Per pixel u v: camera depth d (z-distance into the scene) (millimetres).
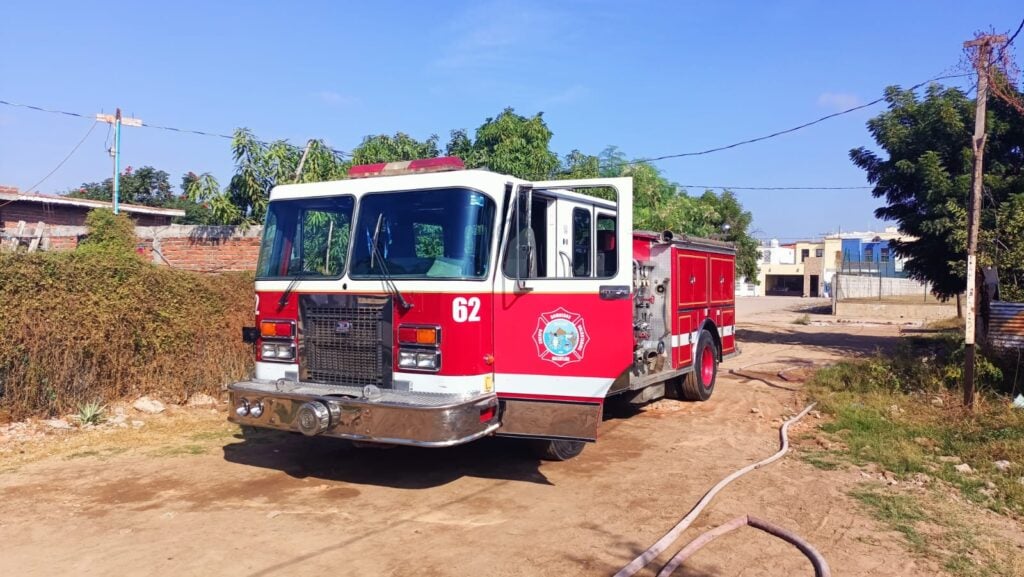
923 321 29266
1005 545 5023
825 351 17516
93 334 8359
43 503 5738
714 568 4582
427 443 5387
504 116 16484
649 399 8797
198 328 9523
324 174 13469
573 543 4973
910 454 7258
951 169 15945
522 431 6020
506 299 6059
